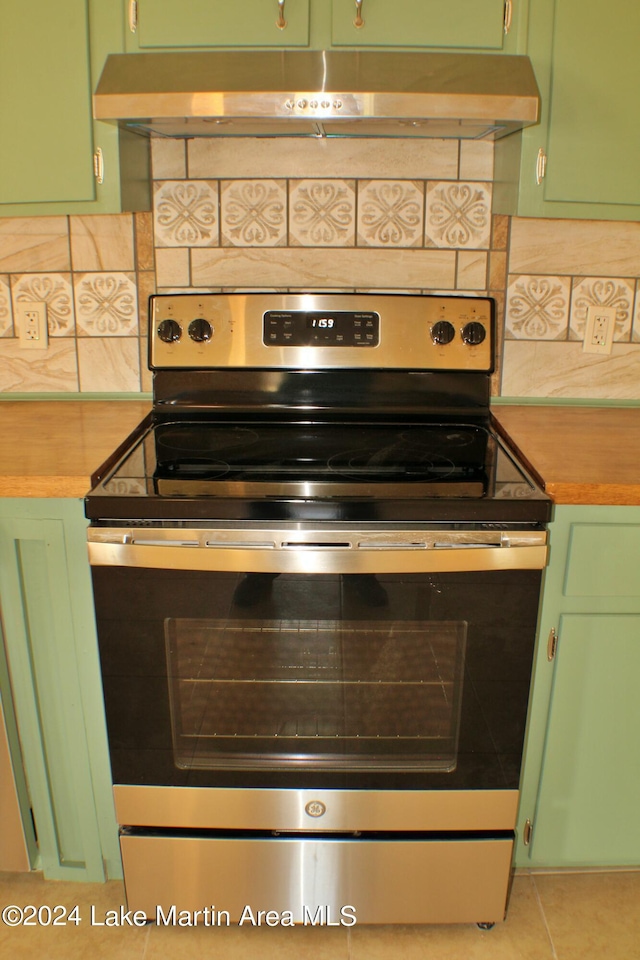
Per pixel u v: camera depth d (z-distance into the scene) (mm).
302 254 1730
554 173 1443
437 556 1186
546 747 1419
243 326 1599
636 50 1377
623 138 1426
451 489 1236
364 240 1721
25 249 1735
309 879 1421
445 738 1321
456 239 1718
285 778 1343
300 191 1690
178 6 1355
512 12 1358
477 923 1493
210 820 1376
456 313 1608
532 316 1765
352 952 1439
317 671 1275
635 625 1338
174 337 1602
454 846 1393
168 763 1337
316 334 1596
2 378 1822
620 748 1427
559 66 1383
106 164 1442
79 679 1372
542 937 1475
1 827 1496
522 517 1198
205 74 1309
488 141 1656
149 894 1449
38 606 1342
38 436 1476
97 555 1200
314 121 1393
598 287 1753
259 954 1434
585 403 1819
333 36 1368
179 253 1731
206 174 1684
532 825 1484
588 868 1631
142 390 1818
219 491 1217
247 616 1232
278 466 1356
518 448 1429
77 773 1445
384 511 1188
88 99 1406
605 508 1254
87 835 1505
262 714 1309
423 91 1260
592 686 1377
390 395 1650
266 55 1356
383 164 1672
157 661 1270
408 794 1353
